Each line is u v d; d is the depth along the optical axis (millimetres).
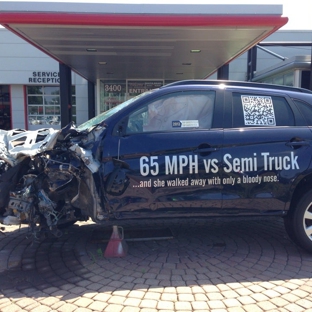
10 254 4293
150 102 4133
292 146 4156
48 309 3105
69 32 7977
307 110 4375
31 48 14617
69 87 11422
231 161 4023
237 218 4402
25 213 3924
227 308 3105
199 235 4953
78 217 4309
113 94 14875
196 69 12930
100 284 3547
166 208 3996
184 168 3953
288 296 3307
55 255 4258
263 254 4289
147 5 7324
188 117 4156
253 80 14711
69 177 3975
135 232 5008
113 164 3902
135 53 10141
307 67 11453
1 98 15242
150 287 3479
